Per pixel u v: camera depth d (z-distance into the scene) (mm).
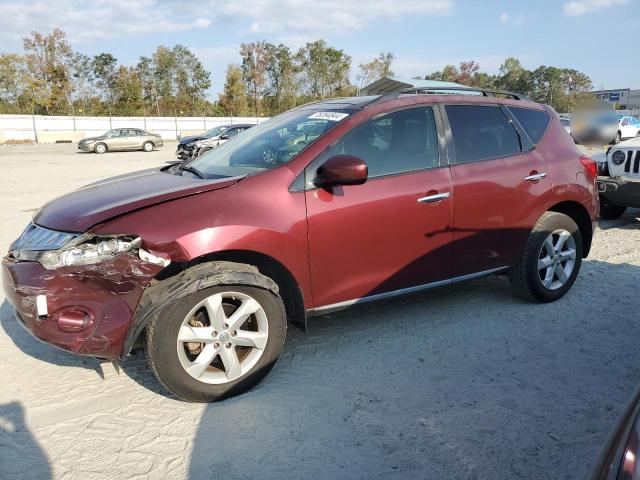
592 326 4180
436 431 2855
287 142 3654
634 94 52500
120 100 63656
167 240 2891
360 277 3568
